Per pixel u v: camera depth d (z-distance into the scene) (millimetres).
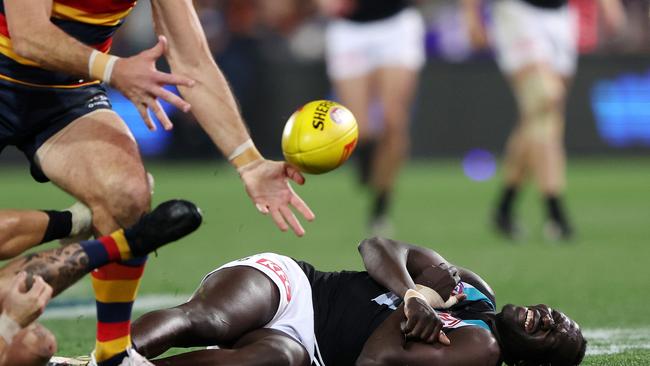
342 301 15641
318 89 58719
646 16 60000
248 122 58219
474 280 16188
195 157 59688
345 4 37031
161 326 14125
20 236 13664
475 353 14234
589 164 58875
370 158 43906
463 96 59625
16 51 13672
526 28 33438
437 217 40750
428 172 58375
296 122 14789
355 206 44906
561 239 34281
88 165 14336
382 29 36656
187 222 12305
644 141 59469
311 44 60406
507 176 34719
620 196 47188
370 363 14117
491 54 59312
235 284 14984
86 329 19969
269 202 15031
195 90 15391
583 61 58500
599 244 33312
